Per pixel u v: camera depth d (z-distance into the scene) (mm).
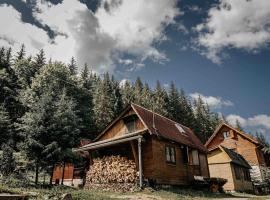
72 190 13930
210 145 42781
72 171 31109
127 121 23141
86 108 58594
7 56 87750
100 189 19172
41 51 86875
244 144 39531
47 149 20344
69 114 24891
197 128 70625
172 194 16125
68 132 23453
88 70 102375
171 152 21531
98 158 21297
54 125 22000
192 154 24734
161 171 19281
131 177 18172
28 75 71438
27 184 16094
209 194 20031
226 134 41719
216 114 101125
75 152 23891
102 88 67250
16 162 20844
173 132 23859
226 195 21781
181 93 89125
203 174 25531
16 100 43969
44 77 53906
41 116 21906
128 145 20609
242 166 33000
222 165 30000
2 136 25438
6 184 14797
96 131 55062
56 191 11766
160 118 25328
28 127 21344
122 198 13094
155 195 15258
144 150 19828
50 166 21641
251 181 35875
